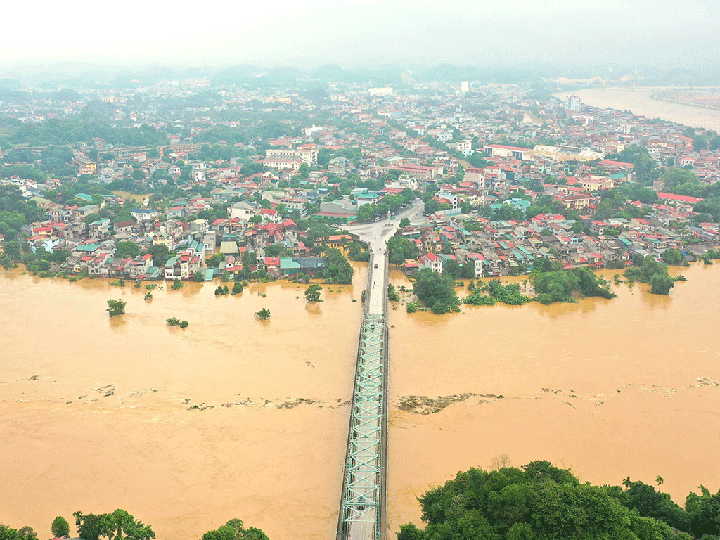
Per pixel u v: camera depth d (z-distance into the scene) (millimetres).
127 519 104438
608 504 100188
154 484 125375
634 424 147625
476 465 130750
